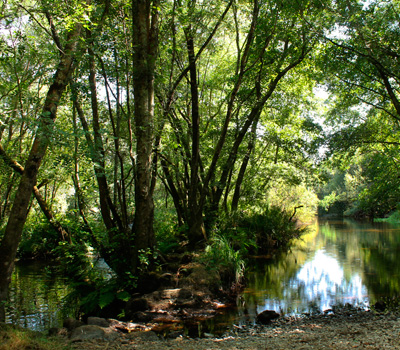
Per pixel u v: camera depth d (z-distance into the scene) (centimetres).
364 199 1897
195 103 1213
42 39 1167
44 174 1375
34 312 880
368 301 894
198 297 904
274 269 1361
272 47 1511
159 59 1225
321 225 3650
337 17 1204
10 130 1448
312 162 1911
